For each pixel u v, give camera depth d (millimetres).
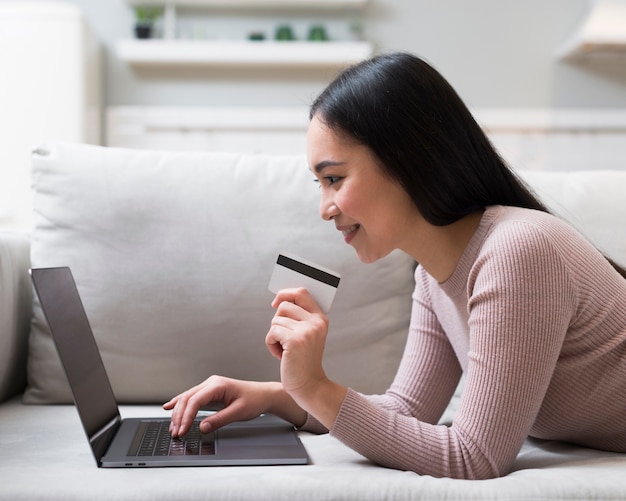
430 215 958
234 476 809
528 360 866
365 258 1018
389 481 791
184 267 1370
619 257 1384
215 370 1370
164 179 1412
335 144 957
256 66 3764
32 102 3322
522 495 765
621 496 765
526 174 1484
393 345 1418
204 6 3775
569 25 3791
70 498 762
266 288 1376
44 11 3297
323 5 3744
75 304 1100
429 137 941
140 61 3684
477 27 3801
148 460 899
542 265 883
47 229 1391
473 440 868
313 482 784
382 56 1006
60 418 1229
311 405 912
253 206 1408
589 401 974
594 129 3787
